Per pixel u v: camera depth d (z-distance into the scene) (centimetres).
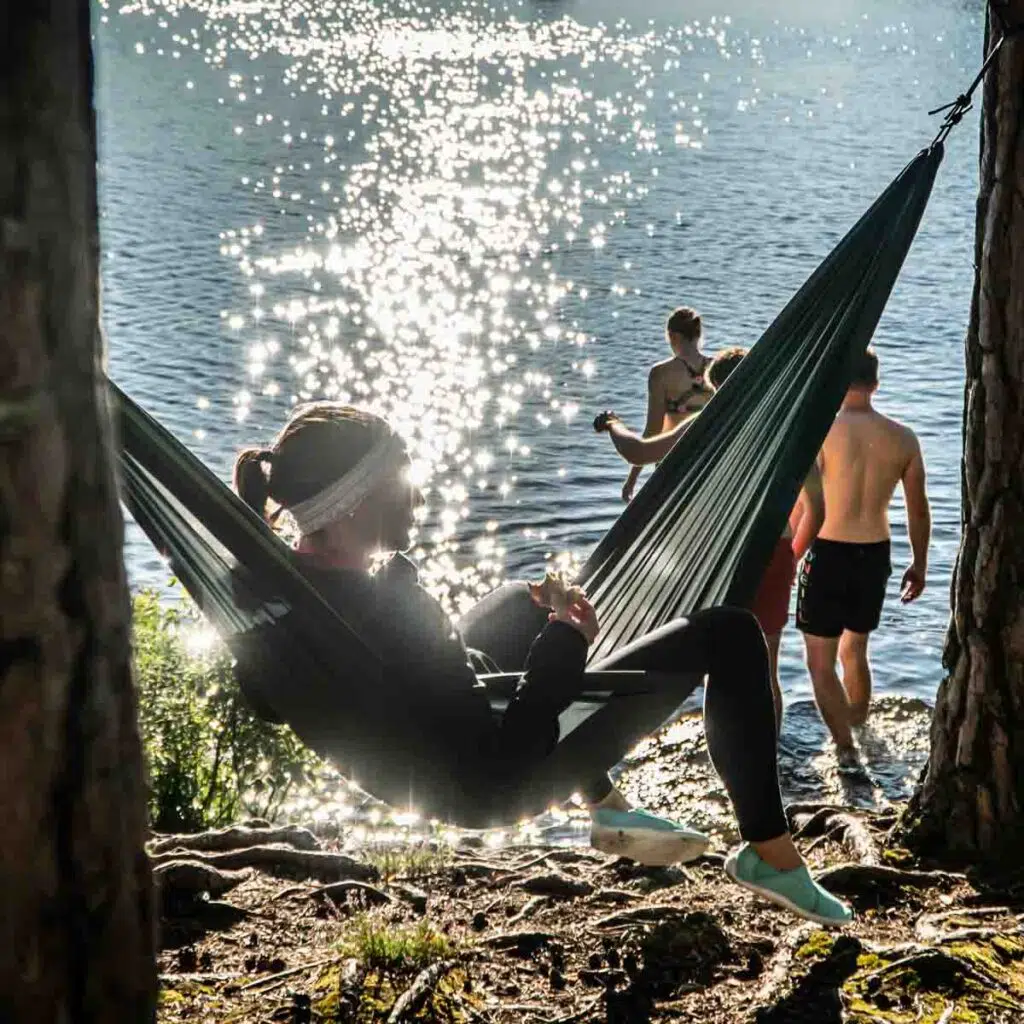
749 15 7481
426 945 391
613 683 352
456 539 1158
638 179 3075
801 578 745
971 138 3709
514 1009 371
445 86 4562
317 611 326
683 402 831
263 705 371
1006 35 448
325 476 345
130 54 5125
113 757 199
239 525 319
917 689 855
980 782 485
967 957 394
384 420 355
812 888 389
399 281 2106
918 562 747
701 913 421
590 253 2341
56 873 195
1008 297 460
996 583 475
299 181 2930
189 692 633
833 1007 371
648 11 7612
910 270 2186
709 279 2162
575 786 370
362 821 657
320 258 2242
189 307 1902
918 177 434
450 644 345
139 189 2770
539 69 5081
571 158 3325
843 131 3828
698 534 416
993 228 461
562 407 1534
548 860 488
